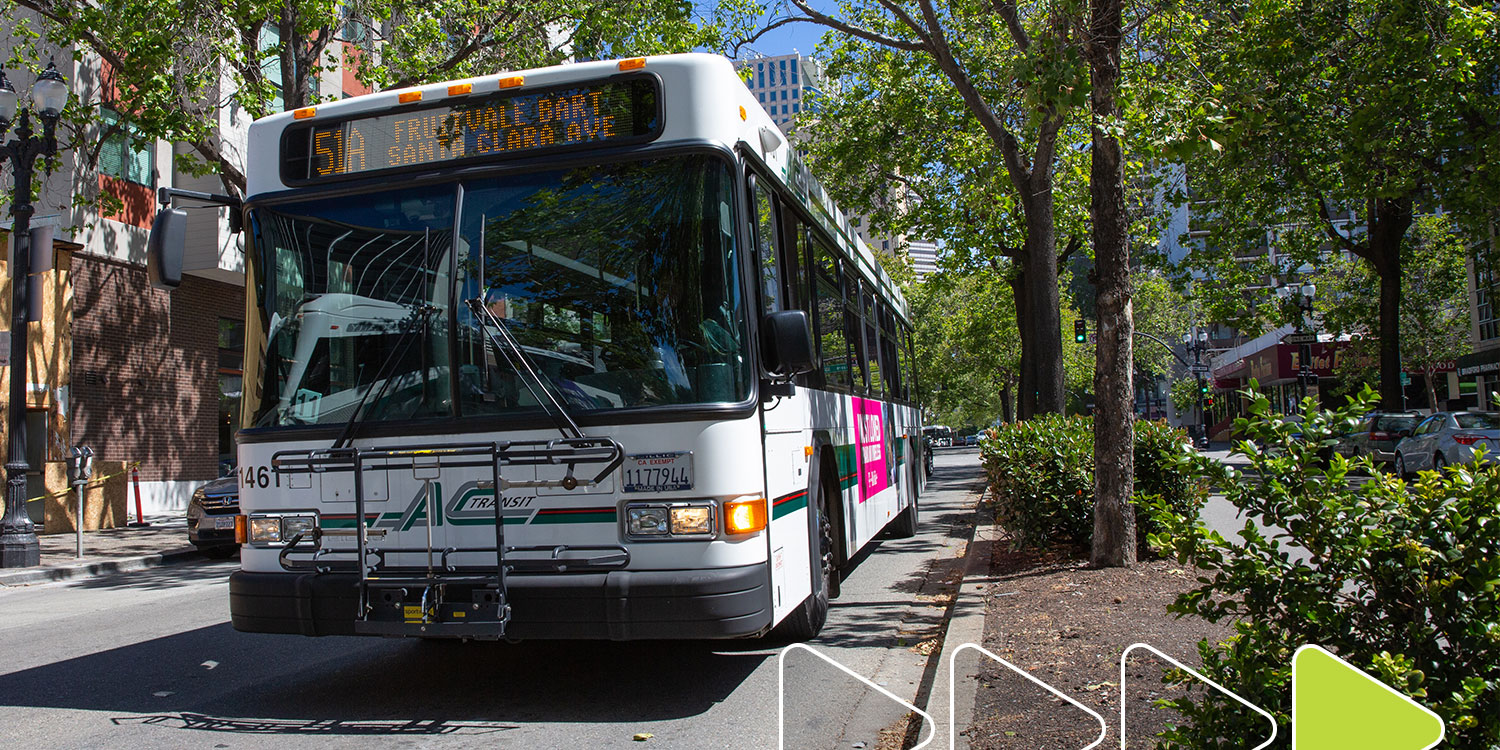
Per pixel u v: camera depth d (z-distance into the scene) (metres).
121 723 5.82
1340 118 20.80
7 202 18.23
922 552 12.65
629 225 5.64
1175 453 3.56
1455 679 3.04
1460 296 40.59
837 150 26.47
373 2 17.58
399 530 5.61
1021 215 25.00
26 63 16.94
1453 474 3.17
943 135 25.62
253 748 5.27
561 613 5.29
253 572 5.84
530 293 5.64
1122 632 6.56
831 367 8.44
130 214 22.17
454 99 5.94
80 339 20.89
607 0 18.20
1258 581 3.32
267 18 17.14
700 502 5.30
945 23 21.09
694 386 5.44
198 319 24.41
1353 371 40.53
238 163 22.31
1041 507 10.33
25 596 12.20
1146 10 9.02
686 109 5.71
